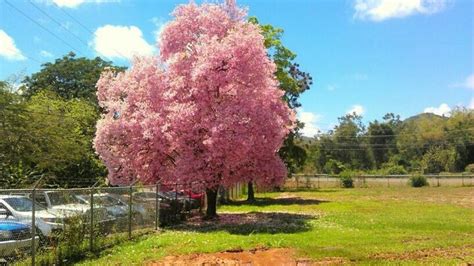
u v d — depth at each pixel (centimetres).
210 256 1478
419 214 2862
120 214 1753
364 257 1457
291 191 6075
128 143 2630
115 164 2748
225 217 2675
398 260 1416
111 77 2822
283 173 2667
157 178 2605
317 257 1455
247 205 3697
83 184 3509
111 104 2661
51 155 3145
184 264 1370
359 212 3022
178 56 2530
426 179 7131
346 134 11769
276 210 3212
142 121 2486
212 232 2000
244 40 2380
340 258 1445
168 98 2475
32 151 3092
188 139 2419
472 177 7288
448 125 10875
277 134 2444
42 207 1423
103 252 1523
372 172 9444
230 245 1623
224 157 2356
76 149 3359
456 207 3416
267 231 2023
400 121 12706
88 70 6119
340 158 11594
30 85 6053
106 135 2628
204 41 2495
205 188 2488
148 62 2608
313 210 3200
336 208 3359
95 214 1565
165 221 2269
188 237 1825
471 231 2088
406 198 4541
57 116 3475
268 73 2577
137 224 1930
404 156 11019
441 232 2033
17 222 1238
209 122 2341
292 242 1698
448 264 1345
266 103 2522
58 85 5997
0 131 2962
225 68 2397
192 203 2783
